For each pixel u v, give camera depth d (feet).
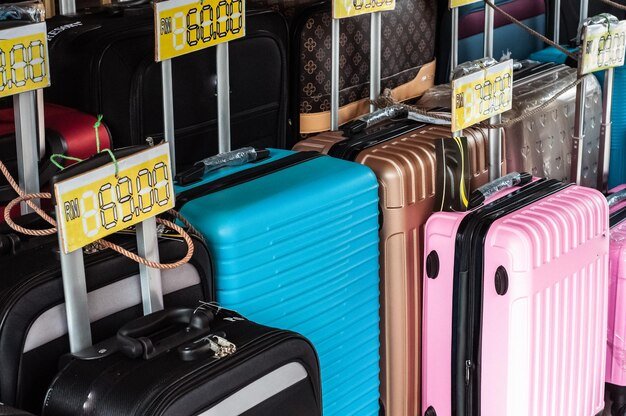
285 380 6.08
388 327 8.58
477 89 8.59
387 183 8.18
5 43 6.41
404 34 10.04
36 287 5.77
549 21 12.17
